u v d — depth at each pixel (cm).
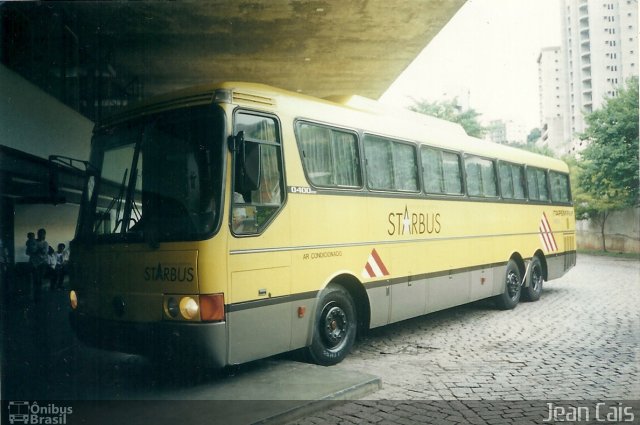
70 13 1215
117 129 616
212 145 554
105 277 581
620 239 3019
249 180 542
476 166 1048
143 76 1695
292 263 616
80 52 1372
